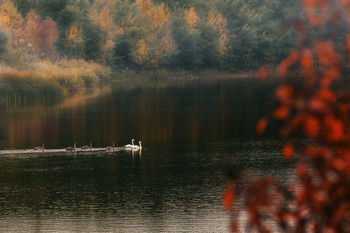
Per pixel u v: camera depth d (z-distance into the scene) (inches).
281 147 3339.1
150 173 2741.1
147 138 3745.1
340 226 257.3
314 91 263.3
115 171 2797.7
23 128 4131.4
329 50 260.7
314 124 257.0
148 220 2012.8
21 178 2652.6
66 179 2635.3
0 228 1936.5
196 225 1942.7
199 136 3806.6
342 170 252.2
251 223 278.4
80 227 1945.1
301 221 266.2
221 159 3048.7
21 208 2185.0
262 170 2731.3
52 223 1994.3
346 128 253.0
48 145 3484.3
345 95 259.1
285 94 264.8
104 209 2159.2
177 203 2222.0
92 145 3496.6
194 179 2605.8
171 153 3240.7
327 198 260.2
